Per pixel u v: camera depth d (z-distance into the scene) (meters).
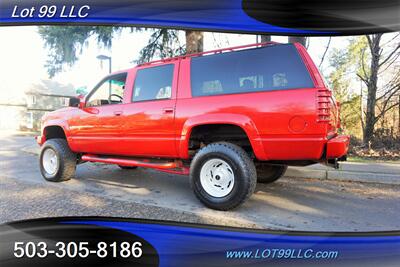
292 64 3.21
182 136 3.72
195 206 3.68
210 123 3.49
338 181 5.19
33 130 25.05
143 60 8.27
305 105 3.03
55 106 29.08
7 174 5.73
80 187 4.66
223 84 3.60
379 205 3.81
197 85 3.75
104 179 5.30
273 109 3.17
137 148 4.20
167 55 8.23
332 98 3.37
